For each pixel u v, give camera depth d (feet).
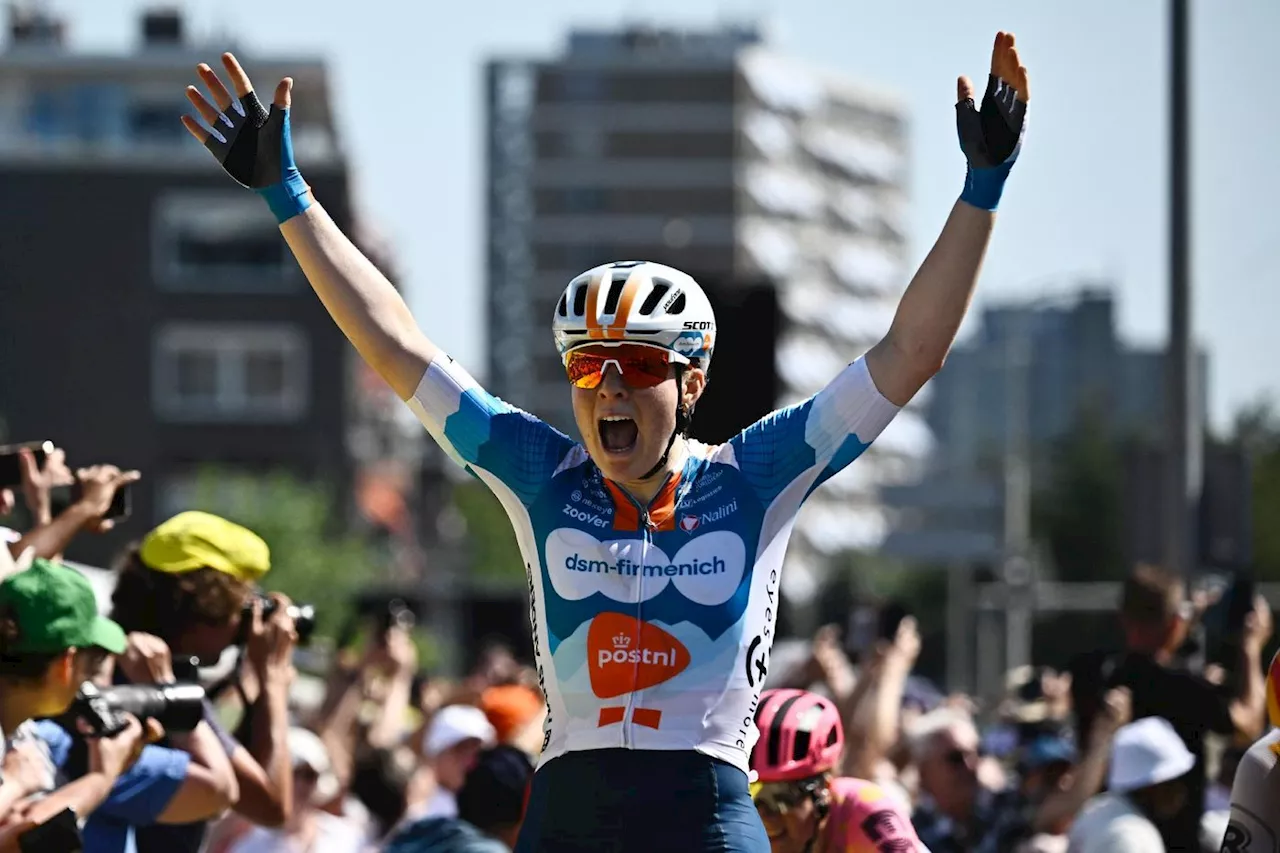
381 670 75.92
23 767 40.09
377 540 507.71
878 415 34.42
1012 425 303.48
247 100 35.91
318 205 36.09
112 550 377.91
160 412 433.89
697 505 33.88
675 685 32.89
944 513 159.43
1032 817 69.00
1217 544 98.68
